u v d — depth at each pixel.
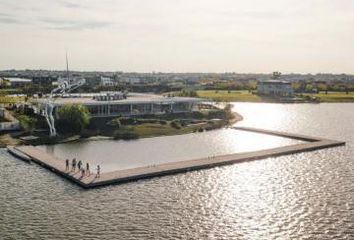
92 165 98.38
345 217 66.94
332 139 141.88
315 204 72.81
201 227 62.59
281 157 110.50
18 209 68.75
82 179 82.44
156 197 75.56
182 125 160.25
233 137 144.00
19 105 166.88
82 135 134.12
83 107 140.88
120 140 132.62
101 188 80.00
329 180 87.94
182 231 61.12
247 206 71.62
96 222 63.91
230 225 63.44
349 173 93.94
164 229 61.72
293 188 82.06
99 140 131.12
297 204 72.75
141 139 135.25
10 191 77.56
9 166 95.06
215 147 125.94
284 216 67.19
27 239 58.22
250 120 193.00
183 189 80.56
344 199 75.56
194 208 70.31
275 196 77.06
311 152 117.81
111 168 95.88
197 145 128.38
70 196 75.19
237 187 82.38
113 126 146.75
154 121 160.25
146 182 84.69
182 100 192.00
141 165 99.88
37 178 86.00
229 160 101.81
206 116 184.25
